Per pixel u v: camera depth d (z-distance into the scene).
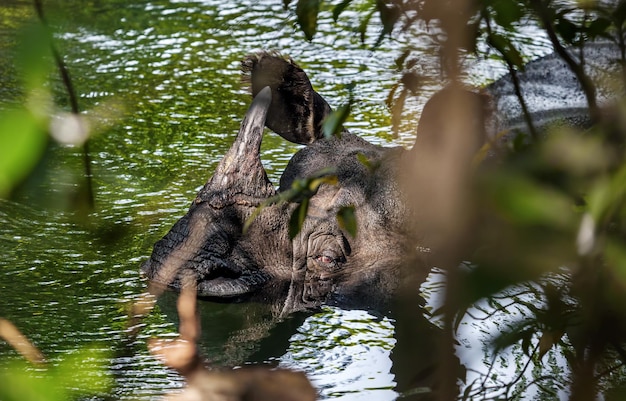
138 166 14.88
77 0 22.88
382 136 16.28
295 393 3.52
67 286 10.91
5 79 17.56
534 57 20.72
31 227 12.55
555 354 8.88
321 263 11.34
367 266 11.41
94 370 3.38
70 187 2.98
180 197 13.70
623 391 6.13
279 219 11.16
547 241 3.14
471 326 9.35
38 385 2.42
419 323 10.22
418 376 8.14
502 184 2.98
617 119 3.42
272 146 15.93
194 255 10.77
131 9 23.53
